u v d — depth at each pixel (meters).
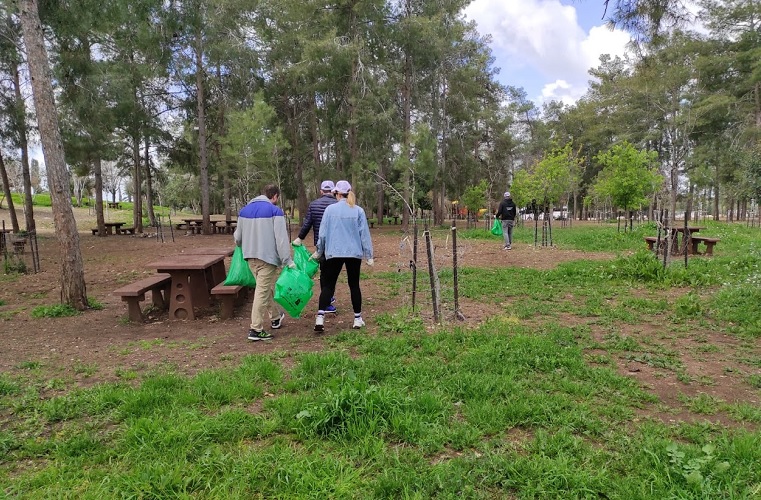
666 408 3.28
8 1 10.77
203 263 6.09
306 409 3.08
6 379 3.94
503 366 3.95
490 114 29.53
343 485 2.37
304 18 19.91
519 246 14.77
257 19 21.67
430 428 2.92
